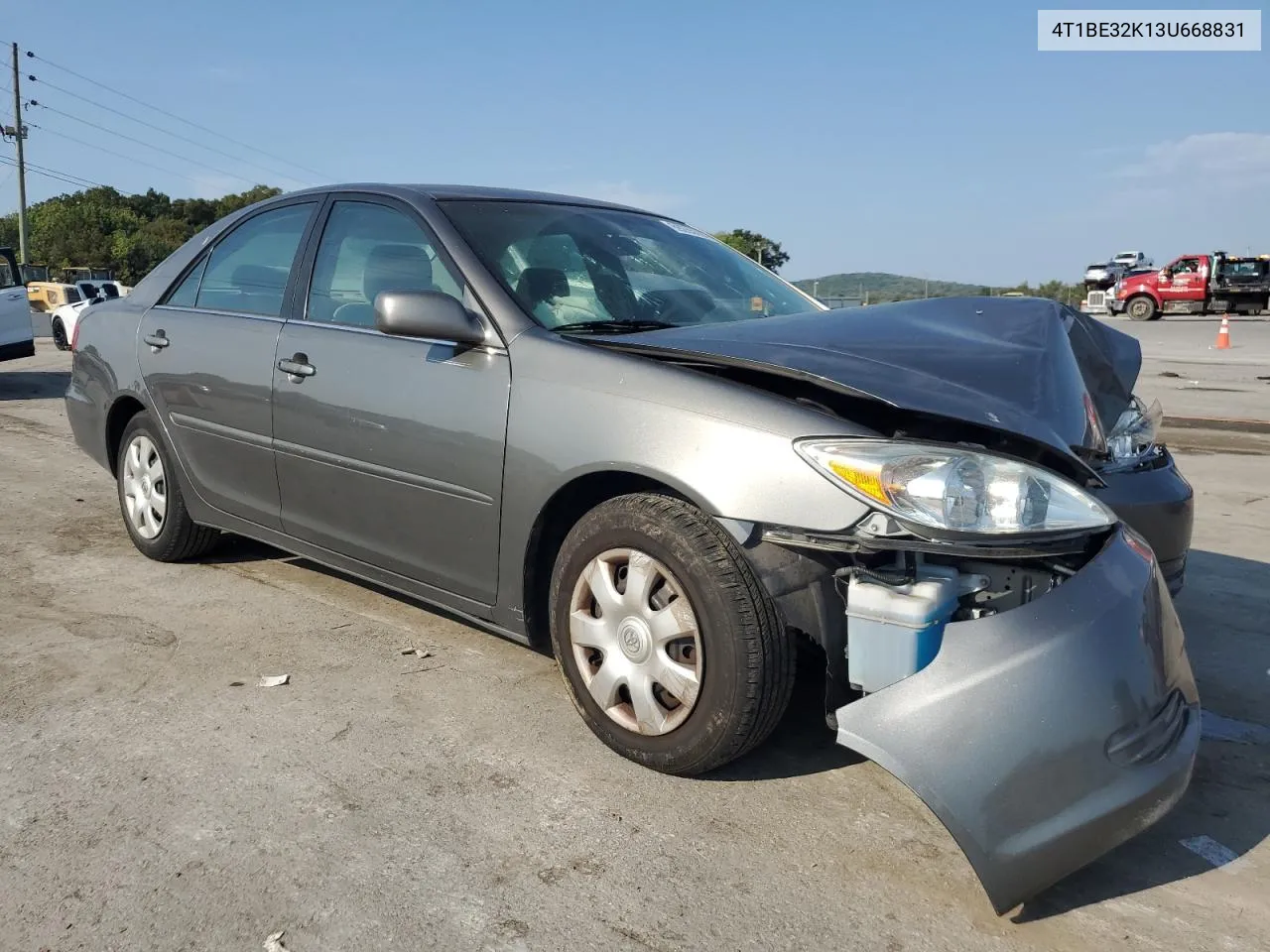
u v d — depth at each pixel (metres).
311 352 3.52
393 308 2.93
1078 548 2.30
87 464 7.01
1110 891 2.24
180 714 2.99
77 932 2.03
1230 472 7.48
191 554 4.46
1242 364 17.36
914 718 2.12
